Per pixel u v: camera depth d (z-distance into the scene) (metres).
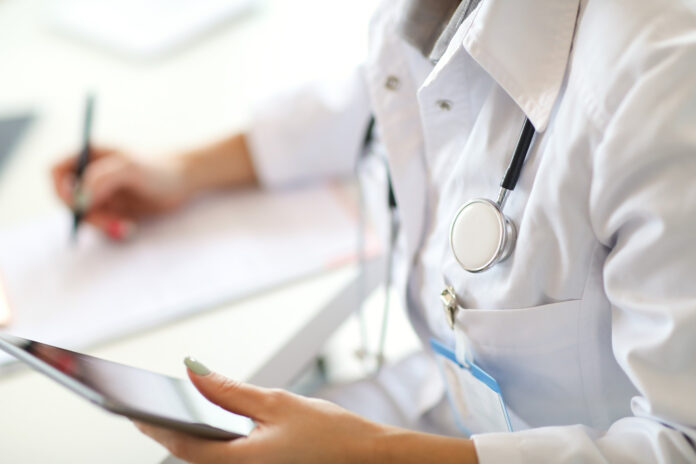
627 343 0.52
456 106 0.63
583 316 0.56
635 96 0.48
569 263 0.54
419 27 0.63
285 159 1.01
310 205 0.98
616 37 0.50
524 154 0.55
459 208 0.60
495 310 0.58
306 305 0.77
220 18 1.47
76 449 0.59
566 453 0.51
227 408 0.53
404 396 0.81
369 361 0.99
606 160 0.49
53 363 0.45
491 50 0.56
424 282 0.70
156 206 0.99
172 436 0.51
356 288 0.82
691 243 0.47
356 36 1.37
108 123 1.17
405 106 0.70
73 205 0.94
